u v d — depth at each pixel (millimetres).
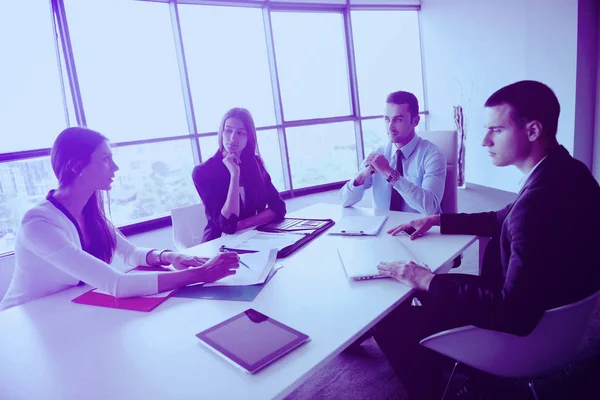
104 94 3814
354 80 5523
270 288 1221
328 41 5352
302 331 948
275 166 5227
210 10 4418
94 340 1005
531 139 1109
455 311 1059
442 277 1111
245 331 946
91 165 1383
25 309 1237
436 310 1417
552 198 964
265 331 940
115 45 3850
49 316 1173
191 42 4305
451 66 5703
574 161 1049
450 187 2326
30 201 3451
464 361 1166
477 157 5555
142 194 4219
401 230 1654
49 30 3453
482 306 1006
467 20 5270
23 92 3348
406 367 1366
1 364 924
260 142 5012
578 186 983
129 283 1229
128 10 3916
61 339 1025
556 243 953
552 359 1072
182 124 4395
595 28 4070
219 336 932
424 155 2242
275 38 4906
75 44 3605
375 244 1513
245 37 4715
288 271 1348
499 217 1497
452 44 5602
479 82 5289
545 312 980
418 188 2010
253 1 4637
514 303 970
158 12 4117
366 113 5734
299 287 1206
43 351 973
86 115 3713
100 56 3764
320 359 826
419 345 1339
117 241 1634
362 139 5730
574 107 4117
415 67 6242
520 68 4680
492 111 1166
